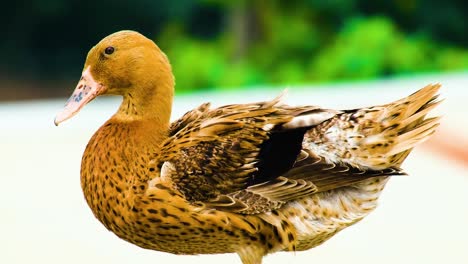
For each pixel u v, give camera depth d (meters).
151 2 35.03
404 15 28.14
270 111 8.56
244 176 8.38
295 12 26.61
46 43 36.53
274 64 26.11
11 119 18.27
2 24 36.12
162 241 8.53
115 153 8.47
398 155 8.66
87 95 8.74
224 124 8.49
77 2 35.75
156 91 8.66
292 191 8.41
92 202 8.57
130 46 8.67
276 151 8.43
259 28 26.59
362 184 8.62
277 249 8.58
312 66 25.72
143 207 8.32
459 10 28.69
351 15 26.77
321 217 8.55
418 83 22.08
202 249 8.68
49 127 17.39
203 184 8.34
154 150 8.50
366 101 18.77
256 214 8.41
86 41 36.69
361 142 8.52
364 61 24.91
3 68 36.25
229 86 25.38
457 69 26.06
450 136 15.67
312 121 8.42
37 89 34.50
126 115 8.67
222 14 33.41
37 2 35.72
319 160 8.45
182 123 8.84
